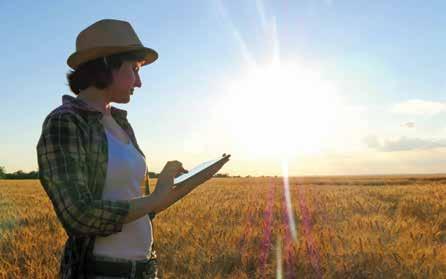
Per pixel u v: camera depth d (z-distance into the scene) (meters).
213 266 6.54
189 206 15.02
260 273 6.39
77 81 2.23
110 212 1.92
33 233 9.10
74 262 2.14
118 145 2.17
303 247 7.19
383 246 7.39
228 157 2.45
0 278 6.09
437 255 6.97
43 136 2.00
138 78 2.34
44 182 1.95
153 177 44.31
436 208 14.73
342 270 6.30
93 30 2.17
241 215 12.55
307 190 28.36
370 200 19.08
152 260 2.31
